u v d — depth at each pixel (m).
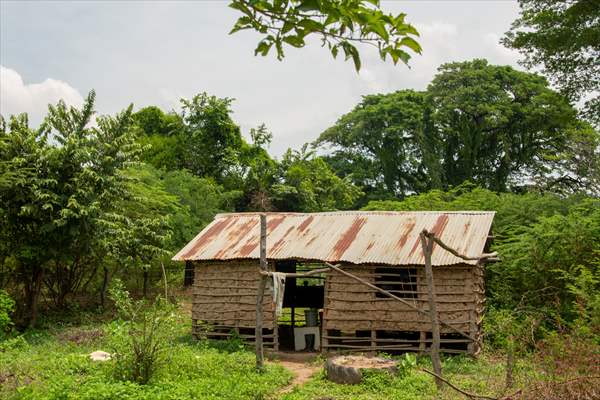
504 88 45.59
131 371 12.39
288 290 22.25
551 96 25.92
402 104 49.00
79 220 20.27
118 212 23.42
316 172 42.06
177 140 39.38
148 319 13.43
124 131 22.42
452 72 46.28
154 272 28.09
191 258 18.56
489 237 18.92
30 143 20.16
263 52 4.08
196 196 32.97
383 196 48.78
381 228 18.56
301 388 13.04
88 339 18.20
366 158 52.28
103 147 21.42
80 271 24.09
